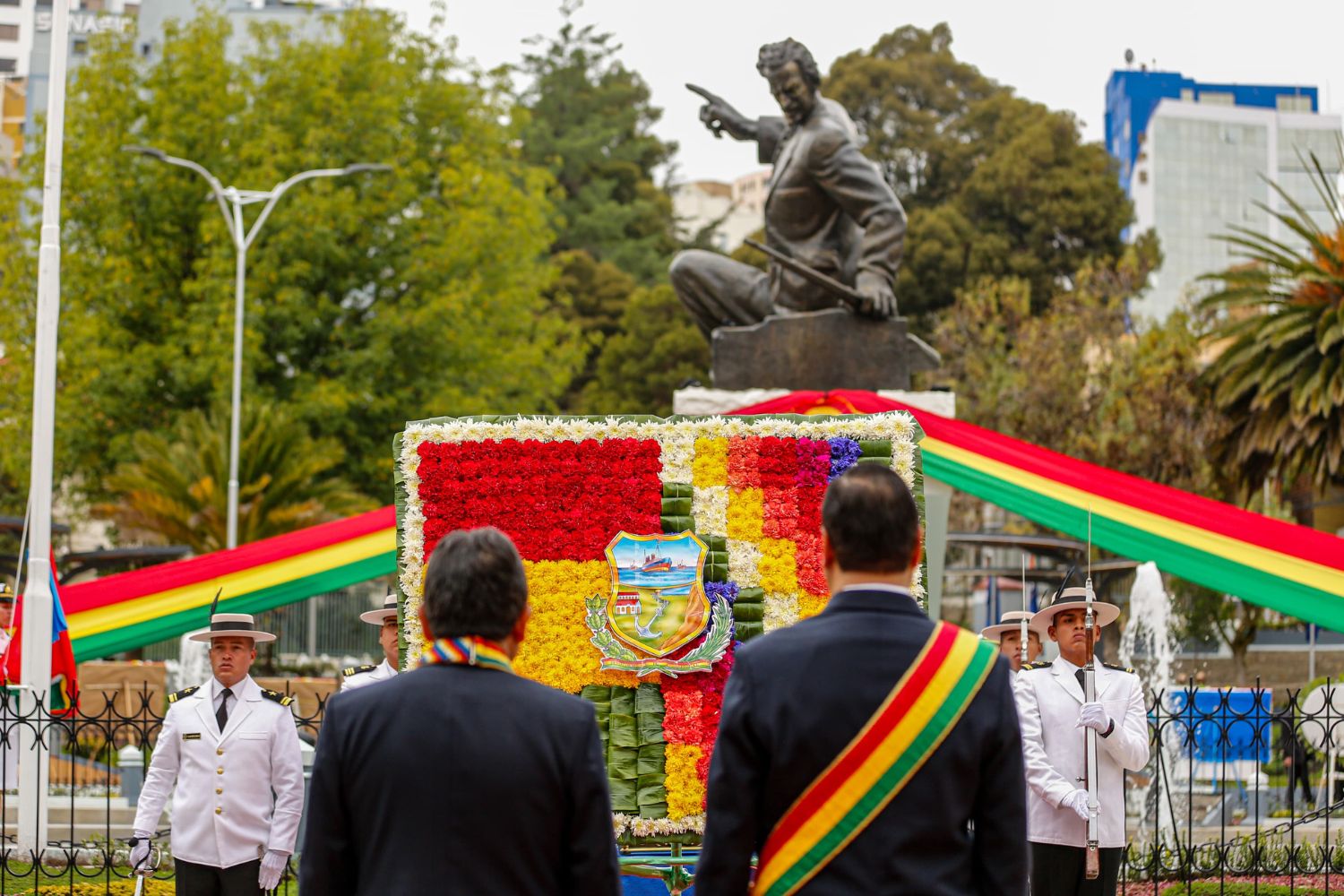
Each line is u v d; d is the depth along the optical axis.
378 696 4.55
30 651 13.50
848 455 8.41
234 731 8.36
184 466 29.23
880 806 4.35
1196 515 12.66
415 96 37.41
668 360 48.44
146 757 11.20
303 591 12.83
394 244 35.91
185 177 34.88
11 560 26.05
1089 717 7.82
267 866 8.22
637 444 8.41
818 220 16.67
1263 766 17.22
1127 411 37.62
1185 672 28.58
